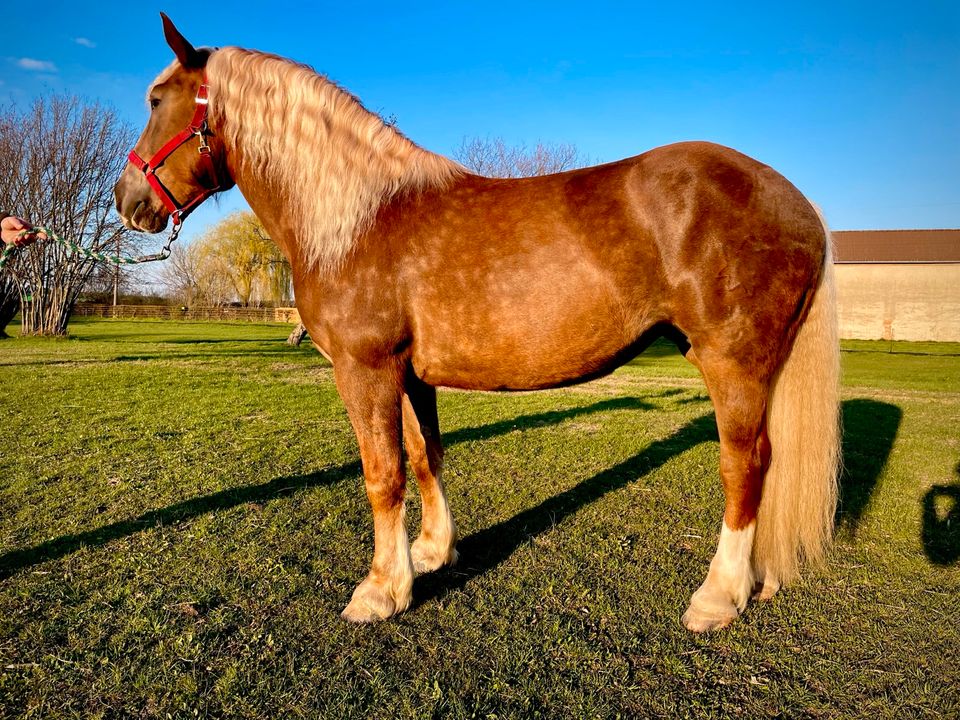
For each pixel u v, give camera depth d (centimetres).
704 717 186
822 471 237
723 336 215
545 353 228
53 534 326
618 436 572
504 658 214
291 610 249
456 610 248
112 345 1803
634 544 317
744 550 237
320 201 242
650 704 192
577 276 219
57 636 228
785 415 235
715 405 226
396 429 242
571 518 356
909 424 635
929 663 210
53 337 2128
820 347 229
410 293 233
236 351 1609
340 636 229
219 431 592
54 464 464
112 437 559
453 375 243
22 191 2128
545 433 588
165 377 1006
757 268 211
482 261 226
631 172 227
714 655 217
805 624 236
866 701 192
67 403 738
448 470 458
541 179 240
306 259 246
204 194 279
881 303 3119
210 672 208
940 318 3025
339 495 395
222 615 243
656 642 225
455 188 244
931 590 262
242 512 362
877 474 439
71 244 278
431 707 189
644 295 222
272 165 254
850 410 723
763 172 224
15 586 266
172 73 266
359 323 234
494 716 186
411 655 217
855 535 326
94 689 199
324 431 595
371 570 248
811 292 226
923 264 3042
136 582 271
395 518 245
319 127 246
